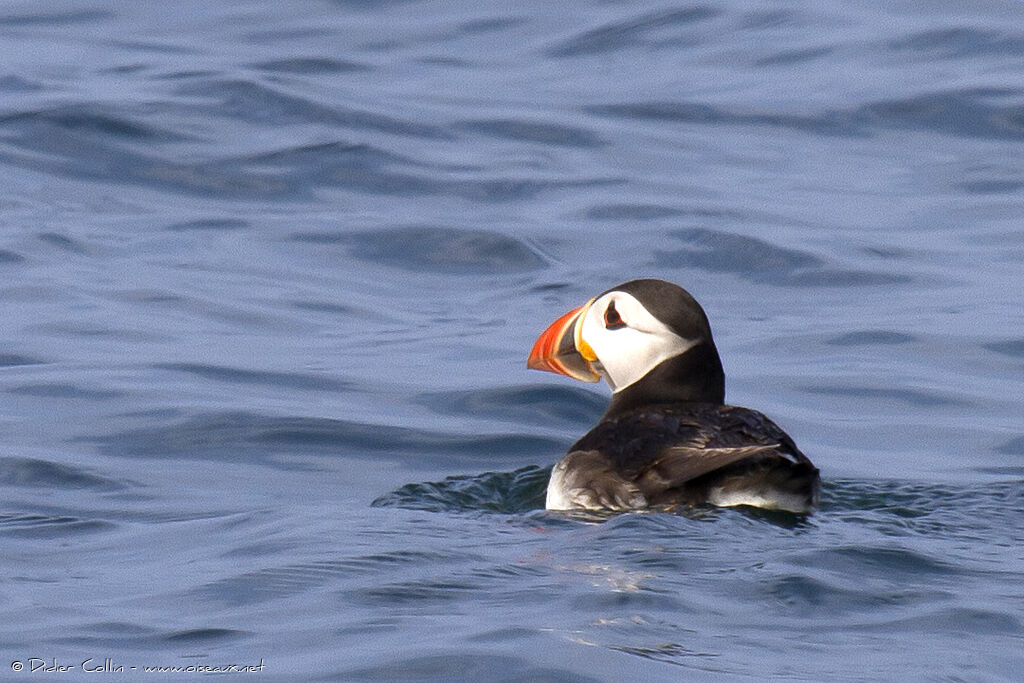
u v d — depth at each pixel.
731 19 25.45
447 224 18.00
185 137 20.30
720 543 8.68
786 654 7.34
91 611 8.20
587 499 9.52
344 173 19.59
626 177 19.61
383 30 25.31
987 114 21.23
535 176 19.59
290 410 12.77
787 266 16.81
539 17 25.98
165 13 26.08
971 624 7.76
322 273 16.75
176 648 7.62
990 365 14.17
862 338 14.86
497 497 10.62
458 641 7.47
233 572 8.70
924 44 23.73
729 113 21.80
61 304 15.37
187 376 13.60
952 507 9.99
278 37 24.83
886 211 18.44
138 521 10.29
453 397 13.27
